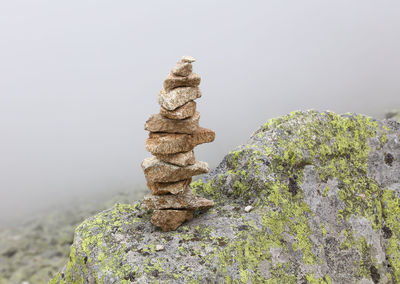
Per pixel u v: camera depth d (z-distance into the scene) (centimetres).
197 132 144
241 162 164
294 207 153
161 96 141
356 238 157
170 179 144
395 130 177
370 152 171
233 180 163
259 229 145
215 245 140
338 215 158
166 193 147
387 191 168
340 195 161
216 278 132
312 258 148
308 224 152
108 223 151
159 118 142
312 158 162
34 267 359
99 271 136
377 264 157
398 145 175
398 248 162
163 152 141
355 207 161
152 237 144
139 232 147
